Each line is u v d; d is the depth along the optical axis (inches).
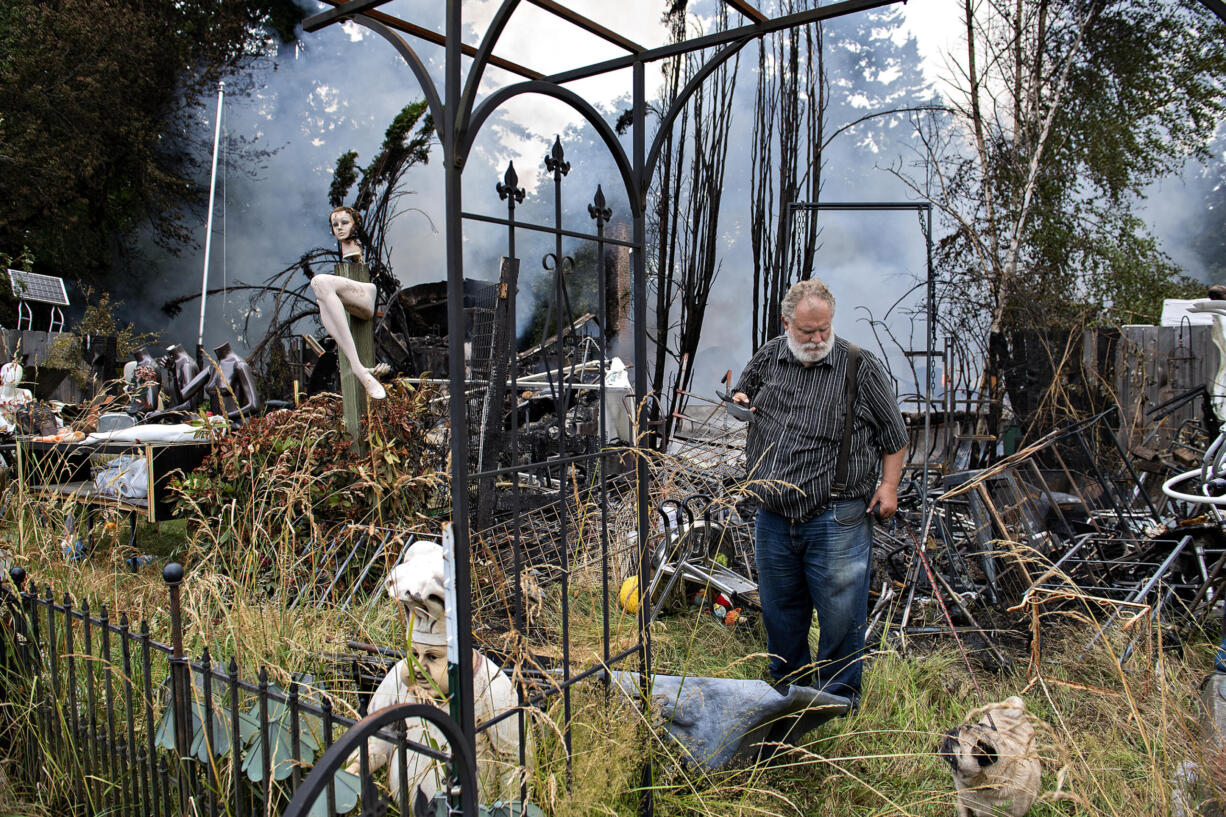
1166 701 91.9
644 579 94.0
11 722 102.0
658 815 90.5
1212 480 120.4
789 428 119.5
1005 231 359.3
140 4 512.1
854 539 117.8
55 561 135.9
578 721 86.3
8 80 457.4
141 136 509.4
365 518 161.6
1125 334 266.2
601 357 89.7
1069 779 95.7
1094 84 375.9
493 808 73.1
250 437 166.7
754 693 100.9
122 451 197.9
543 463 81.2
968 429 261.6
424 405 185.8
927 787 104.0
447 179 65.6
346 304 166.7
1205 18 360.5
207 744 75.8
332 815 64.4
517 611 85.6
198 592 109.0
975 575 175.2
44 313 461.7
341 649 110.3
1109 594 154.3
